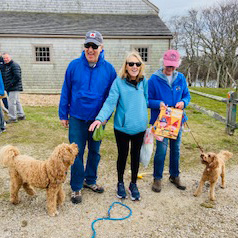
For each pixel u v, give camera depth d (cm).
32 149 492
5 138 555
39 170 264
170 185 360
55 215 282
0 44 1388
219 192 343
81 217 280
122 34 1409
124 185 355
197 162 446
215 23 3469
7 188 339
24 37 1388
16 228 258
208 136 600
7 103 741
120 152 305
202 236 252
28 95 1343
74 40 1422
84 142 304
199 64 4000
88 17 1599
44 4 1614
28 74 1446
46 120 731
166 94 322
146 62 1462
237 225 270
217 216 286
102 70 289
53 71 1455
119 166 315
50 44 1416
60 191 292
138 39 1435
